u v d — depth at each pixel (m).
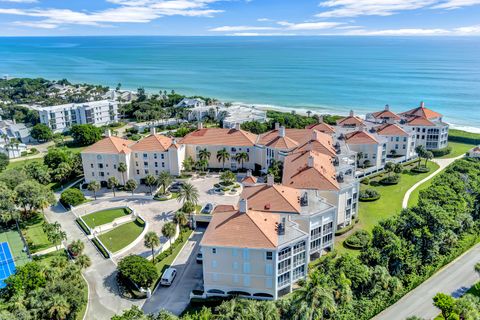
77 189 113.06
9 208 97.56
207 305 69.69
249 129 170.00
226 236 69.25
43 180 123.75
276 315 59.28
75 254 84.44
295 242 69.44
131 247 88.56
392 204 106.44
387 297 67.69
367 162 127.94
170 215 102.62
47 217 105.06
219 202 107.81
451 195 93.81
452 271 78.56
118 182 120.75
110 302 71.38
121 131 199.00
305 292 58.66
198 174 127.94
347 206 92.50
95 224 99.50
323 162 98.00
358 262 70.69
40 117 198.00
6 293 69.69
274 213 77.06
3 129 191.75
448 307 60.09
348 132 137.50
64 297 64.00
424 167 132.25
